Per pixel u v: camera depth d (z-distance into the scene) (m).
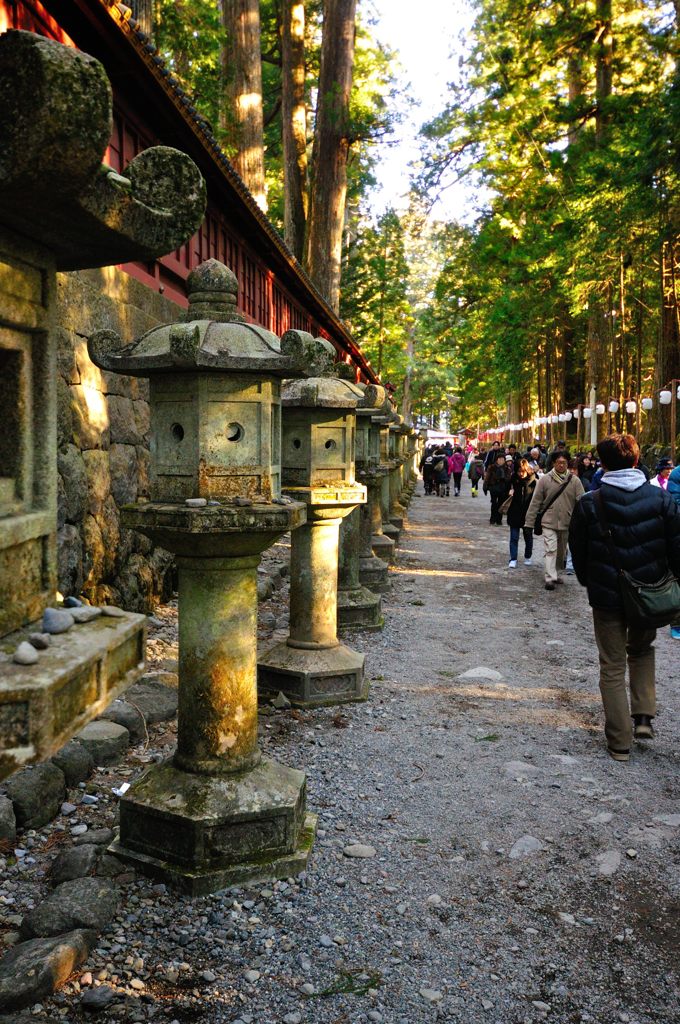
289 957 2.87
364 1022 2.57
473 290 35.56
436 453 30.59
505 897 3.32
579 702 6.00
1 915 2.98
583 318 31.78
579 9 23.23
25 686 1.45
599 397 27.50
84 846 3.38
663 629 8.58
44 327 1.93
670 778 4.60
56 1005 2.56
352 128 22.23
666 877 3.52
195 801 3.30
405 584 10.80
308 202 24.73
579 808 4.18
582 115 25.59
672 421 17.17
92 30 6.26
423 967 2.85
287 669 5.71
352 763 4.69
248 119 19.42
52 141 1.43
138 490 7.98
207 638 3.46
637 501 4.75
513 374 37.41
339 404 5.68
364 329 38.34
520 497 12.31
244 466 3.38
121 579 7.25
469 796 4.29
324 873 3.43
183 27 16.00
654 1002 2.72
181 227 1.97
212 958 2.84
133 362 3.28
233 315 3.59
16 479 1.90
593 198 19.52
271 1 26.95
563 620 8.88
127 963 2.77
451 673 6.69
